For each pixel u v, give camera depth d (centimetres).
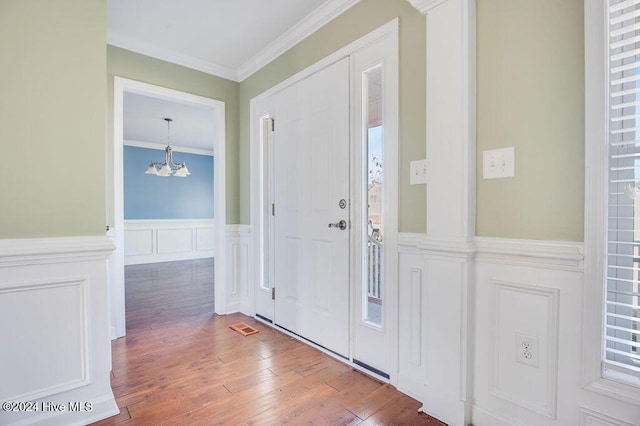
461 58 146
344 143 212
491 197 143
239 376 193
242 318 303
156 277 497
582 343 120
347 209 211
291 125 257
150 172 548
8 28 134
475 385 149
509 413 138
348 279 211
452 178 149
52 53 144
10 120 135
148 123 501
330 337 224
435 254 155
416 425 150
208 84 307
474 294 148
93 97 154
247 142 315
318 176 233
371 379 190
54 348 144
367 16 196
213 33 251
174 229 678
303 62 245
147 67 273
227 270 318
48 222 143
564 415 125
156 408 161
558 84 125
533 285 131
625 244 115
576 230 121
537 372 131
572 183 122
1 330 133
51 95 144
